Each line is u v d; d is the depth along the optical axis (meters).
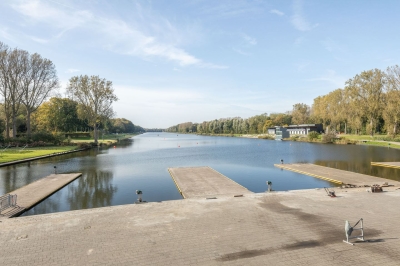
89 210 12.20
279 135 93.88
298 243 8.54
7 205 13.16
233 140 99.50
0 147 45.06
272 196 14.55
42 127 69.56
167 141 96.69
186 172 24.98
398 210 11.85
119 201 15.93
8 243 8.68
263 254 7.79
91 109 58.38
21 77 47.62
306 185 19.91
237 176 23.92
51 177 22.61
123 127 168.00
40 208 14.38
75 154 43.53
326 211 11.79
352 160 33.31
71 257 7.69
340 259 7.45
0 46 44.78
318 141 71.69
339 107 78.38
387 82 61.47
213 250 8.08
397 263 7.20
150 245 8.45
